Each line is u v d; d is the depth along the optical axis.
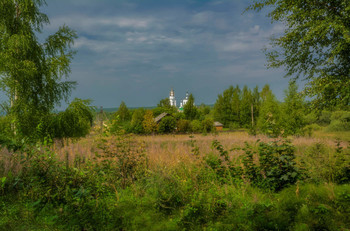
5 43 11.06
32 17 12.00
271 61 11.36
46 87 12.20
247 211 3.59
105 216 3.65
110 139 5.45
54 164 4.80
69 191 4.13
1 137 5.46
